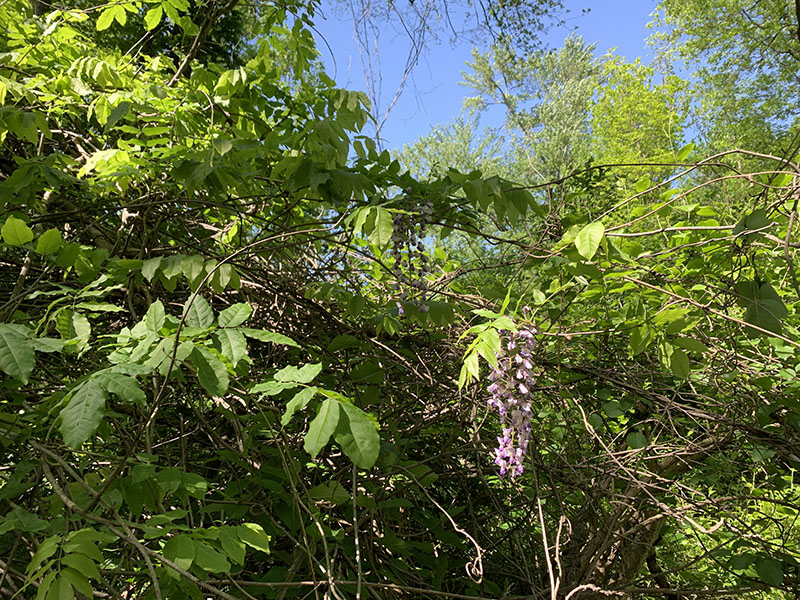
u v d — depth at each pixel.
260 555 1.94
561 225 2.26
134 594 1.67
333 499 1.77
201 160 2.04
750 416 2.43
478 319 2.57
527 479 2.72
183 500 1.45
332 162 2.09
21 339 1.24
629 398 2.65
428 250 2.86
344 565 2.03
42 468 1.34
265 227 2.29
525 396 1.79
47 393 1.76
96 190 2.23
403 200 2.10
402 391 2.44
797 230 2.07
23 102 2.38
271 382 1.33
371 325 2.47
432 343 2.50
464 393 2.27
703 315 2.25
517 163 14.88
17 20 2.59
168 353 1.26
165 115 2.21
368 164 2.24
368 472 2.16
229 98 2.39
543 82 14.17
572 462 2.73
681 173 1.85
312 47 3.06
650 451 2.79
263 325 2.40
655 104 14.28
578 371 2.51
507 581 2.63
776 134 14.45
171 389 1.88
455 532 2.53
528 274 2.80
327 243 2.81
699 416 2.40
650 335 2.09
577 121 14.50
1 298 2.03
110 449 1.89
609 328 2.27
